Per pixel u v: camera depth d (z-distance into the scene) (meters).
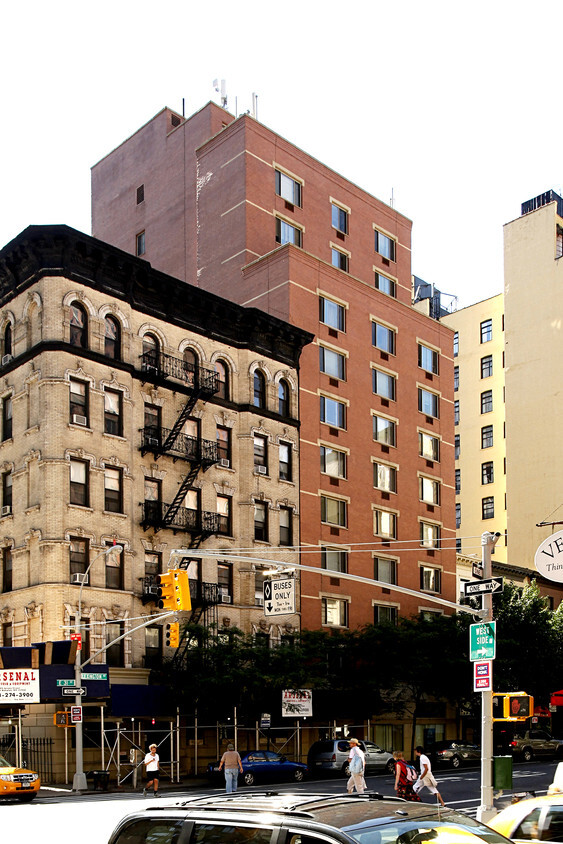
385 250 63.78
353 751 25.48
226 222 56.03
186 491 43.66
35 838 19.72
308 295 53.06
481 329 85.56
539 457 75.81
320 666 44.00
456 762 47.03
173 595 29.16
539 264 78.81
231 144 56.50
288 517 49.34
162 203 61.91
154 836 7.62
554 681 57.06
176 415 44.50
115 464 40.72
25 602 38.41
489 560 21.97
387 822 6.77
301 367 51.88
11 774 28.75
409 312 61.41
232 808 7.30
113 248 41.28
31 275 40.66
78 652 34.56
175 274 59.56
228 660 40.06
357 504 53.94
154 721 38.38
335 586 51.12
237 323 48.31
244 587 45.81
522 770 42.56
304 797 7.61
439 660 49.47
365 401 56.09
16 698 34.69
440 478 61.59
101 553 37.75
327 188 59.88
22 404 40.44
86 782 34.19
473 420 84.56
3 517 40.66
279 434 49.44
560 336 76.38
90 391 40.16
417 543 58.16
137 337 43.19
